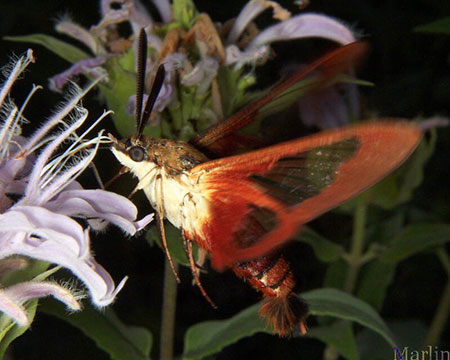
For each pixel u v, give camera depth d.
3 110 0.13
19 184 0.13
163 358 0.16
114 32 0.15
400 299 0.22
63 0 0.23
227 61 0.15
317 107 0.16
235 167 0.13
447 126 0.23
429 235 0.18
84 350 0.19
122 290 0.20
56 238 0.12
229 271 0.21
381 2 0.25
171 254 0.14
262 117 0.14
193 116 0.15
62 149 0.15
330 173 0.12
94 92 0.18
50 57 0.22
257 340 0.21
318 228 0.20
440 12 0.25
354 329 0.20
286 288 0.13
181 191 0.13
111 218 0.12
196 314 0.21
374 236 0.20
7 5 0.23
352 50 0.14
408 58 0.25
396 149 0.12
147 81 0.15
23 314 0.12
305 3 0.16
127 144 0.13
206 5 0.24
